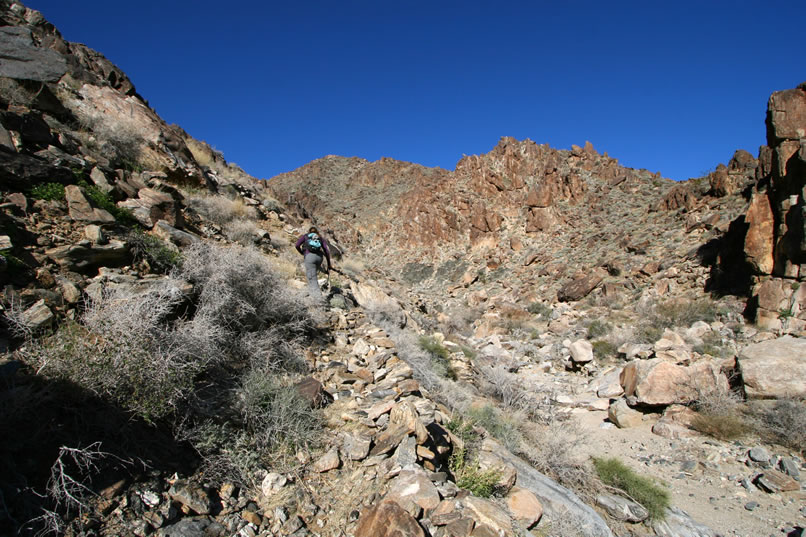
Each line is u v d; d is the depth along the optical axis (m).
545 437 6.14
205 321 4.23
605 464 5.68
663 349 11.27
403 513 2.89
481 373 8.78
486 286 39.09
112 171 7.04
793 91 15.17
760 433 7.27
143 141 9.18
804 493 5.53
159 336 3.61
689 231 27.66
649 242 29.28
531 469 4.51
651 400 8.25
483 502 3.33
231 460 3.37
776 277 14.50
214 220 9.43
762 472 6.02
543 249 41.53
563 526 3.60
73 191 5.35
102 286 4.48
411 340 8.22
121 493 2.70
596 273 27.56
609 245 34.06
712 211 29.27
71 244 4.75
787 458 6.34
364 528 2.91
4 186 5.05
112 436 3.04
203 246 5.87
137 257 5.26
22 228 4.59
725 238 21.34
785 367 8.20
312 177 128.38
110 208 5.82
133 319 3.47
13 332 3.48
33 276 4.13
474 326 23.06
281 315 6.10
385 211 82.00
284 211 15.42
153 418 3.29
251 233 9.65
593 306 23.52
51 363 3.06
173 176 9.52
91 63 11.80
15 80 7.31
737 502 5.40
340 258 14.97
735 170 31.58
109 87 10.27
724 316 15.62
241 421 3.84
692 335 14.19
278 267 8.52
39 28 10.23
